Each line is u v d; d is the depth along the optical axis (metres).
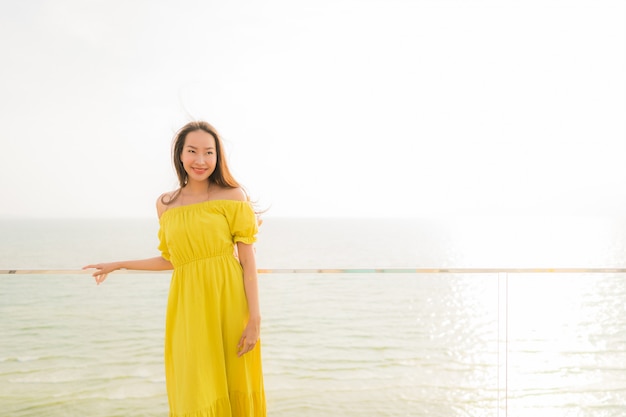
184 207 2.02
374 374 3.79
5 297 3.01
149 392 3.24
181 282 2.01
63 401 3.15
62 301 3.38
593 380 3.23
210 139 2.04
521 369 2.81
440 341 4.21
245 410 2.02
